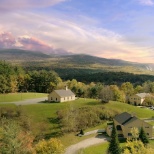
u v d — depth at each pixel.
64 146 72.88
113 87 161.50
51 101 123.38
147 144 66.88
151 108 138.50
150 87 198.38
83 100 129.50
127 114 94.50
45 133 82.44
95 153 67.00
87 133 86.06
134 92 193.88
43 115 97.44
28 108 105.75
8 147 37.31
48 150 52.78
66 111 98.81
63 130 85.19
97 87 148.62
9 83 163.88
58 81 187.50
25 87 180.12
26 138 45.62
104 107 112.12
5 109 99.94
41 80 180.38
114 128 63.06
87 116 99.00
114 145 61.72
